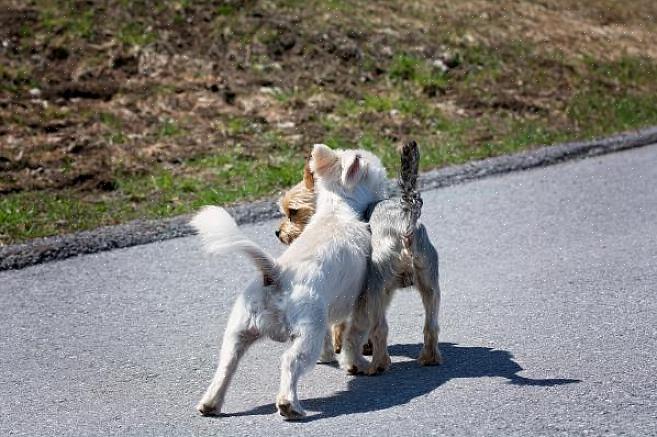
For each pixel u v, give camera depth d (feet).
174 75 59.47
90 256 38.55
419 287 28.32
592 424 23.76
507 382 26.76
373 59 65.16
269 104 57.98
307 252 26.18
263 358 29.27
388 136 55.83
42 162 48.34
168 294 34.73
